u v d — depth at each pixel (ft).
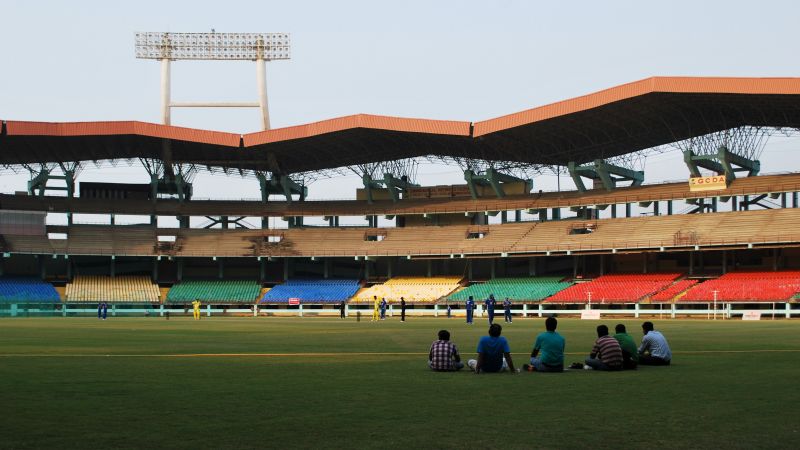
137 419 46.34
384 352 99.76
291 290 359.46
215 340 127.65
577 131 308.40
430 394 57.00
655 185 330.54
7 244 343.67
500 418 46.91
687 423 45.19
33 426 43.91
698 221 308.19
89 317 292.40
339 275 394.32
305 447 38.99
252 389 59.93
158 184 382.22
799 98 254.88
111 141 337.31
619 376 67.62
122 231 371.76
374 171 379.76
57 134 316.60
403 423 45.32
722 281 282.77
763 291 264.93
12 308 305.32
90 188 377.50
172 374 70.74
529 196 359.25
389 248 362.53
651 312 277.03
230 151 355.97
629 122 295.07
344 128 313.94
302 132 324.39
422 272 386.73
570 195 347.77
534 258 353.10
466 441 40.47
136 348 106.22
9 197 358.23
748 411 49.21
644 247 305.94
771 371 72.18
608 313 286.46
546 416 47.52
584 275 340.39
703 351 98.17
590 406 51.29
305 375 70.13
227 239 375.25
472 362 73.82
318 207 386.32
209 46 395.75
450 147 341.00
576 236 331.57
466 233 362.12
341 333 154.71
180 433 42.27
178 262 376.48
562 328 177.68
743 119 285.64
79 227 367.66
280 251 368.27
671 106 276.00
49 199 365.61
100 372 72.13
